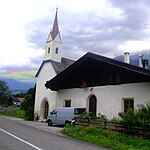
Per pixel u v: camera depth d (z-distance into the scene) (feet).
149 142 44.88
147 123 49.16
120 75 77.20
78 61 85.92
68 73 92.89
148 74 64.90
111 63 73.82
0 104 278.46
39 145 36.81
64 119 83.71
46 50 125.90
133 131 51.19
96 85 84.99
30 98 157.58
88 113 72.59
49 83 100.94
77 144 42.24
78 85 93.15
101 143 45.24
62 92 101.19
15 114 164.55
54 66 118.32
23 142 38.55
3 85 284.20
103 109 80.48
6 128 59.77
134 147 42.27
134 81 72.54
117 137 49.32
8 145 34.99
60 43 126.62
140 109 55.31
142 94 69.51
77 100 92.07
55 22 130.21
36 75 128.47
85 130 56.59
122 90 75.51
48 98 114.73
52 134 55.06
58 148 35.76
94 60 84.58
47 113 116.06
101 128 59.57
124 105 74.84
